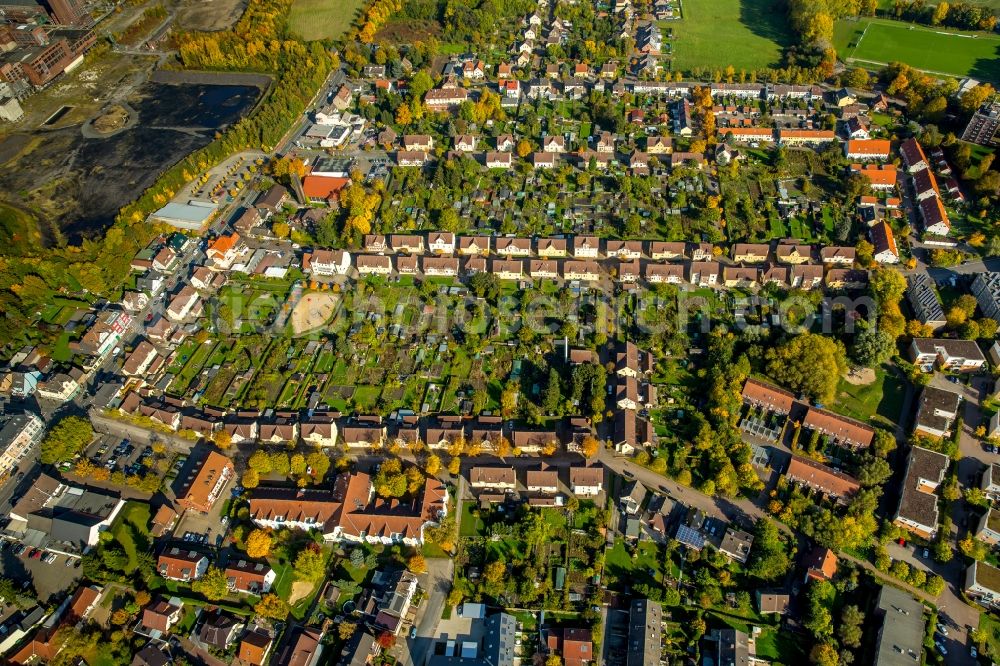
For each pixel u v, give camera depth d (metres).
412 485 168.75
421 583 156.38
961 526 161.00
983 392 186.00
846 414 184.25
